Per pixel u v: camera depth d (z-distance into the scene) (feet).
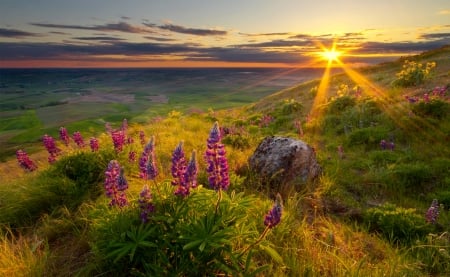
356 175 6.11
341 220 4.17
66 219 3.69
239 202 2.76
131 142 6.13
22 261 2.77
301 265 2.77
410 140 7.75
